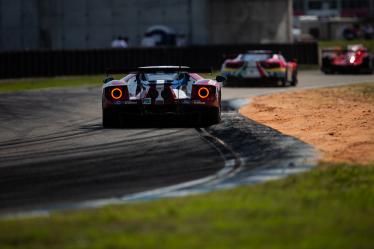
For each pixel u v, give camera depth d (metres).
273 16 172.75
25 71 109.75
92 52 117.81
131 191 25.52
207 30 170.12
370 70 118.44
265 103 64.75
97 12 169.62
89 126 48.78
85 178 28.52
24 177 29.05
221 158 33.09
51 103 68.81
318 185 24.80
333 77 110.31
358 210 20.66
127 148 37.16
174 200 22.72
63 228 19.03
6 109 63.03
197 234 17.92
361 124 44.75
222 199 22.44
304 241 17.06
